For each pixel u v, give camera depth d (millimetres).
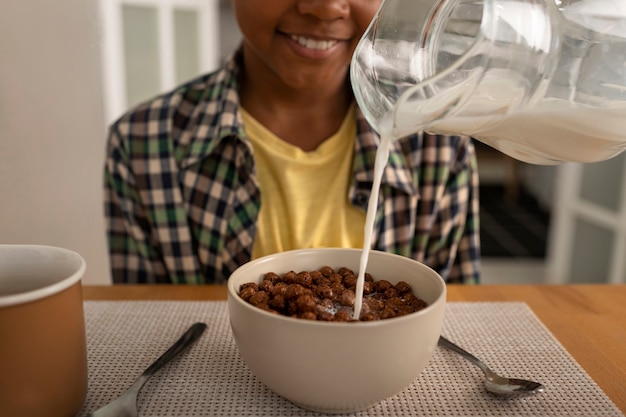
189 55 2053
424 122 433
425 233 832
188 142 785
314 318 426
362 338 393
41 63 1084
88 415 422
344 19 663
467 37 454
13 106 1043
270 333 406
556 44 438
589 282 1874
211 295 641
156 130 796
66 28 1125
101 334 548
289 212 778
